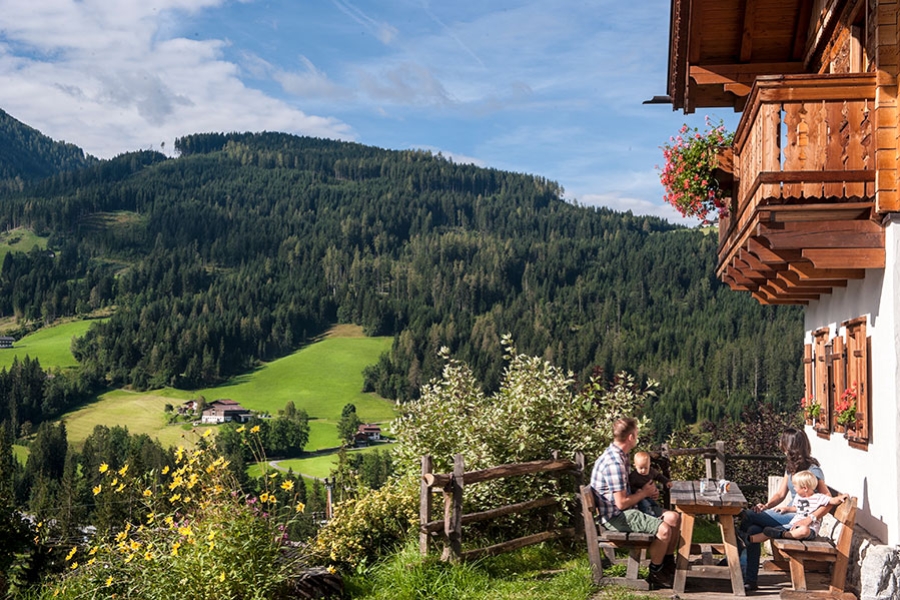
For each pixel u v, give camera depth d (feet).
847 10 29.25
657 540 24.93
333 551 28.25
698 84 37.22
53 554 41.78
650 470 28.17
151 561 25.07
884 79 22.99
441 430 35.99
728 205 36.09
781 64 36.60
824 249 23.86
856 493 27.73
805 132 23.91
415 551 27.73
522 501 33.04
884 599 21.88
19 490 330.95
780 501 26.89
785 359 543.39
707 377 566.77
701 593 24.47
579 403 36.35
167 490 27.66
